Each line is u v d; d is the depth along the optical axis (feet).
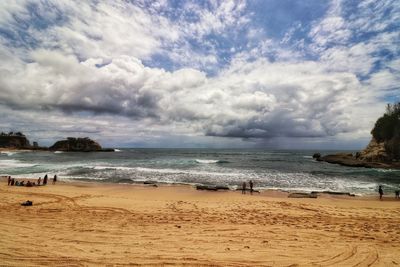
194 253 19.67
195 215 36.32
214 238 24.12
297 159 230.48
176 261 17.95
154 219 32.71
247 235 25.55
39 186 68.59
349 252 20.71
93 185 73.20
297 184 82.69
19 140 464.65
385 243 23.43
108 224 29.01
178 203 47.14
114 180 84.79
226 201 50.42
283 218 35.58
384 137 176.45
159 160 184.65
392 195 64.59
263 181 87.92
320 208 44.39
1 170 111.04
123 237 23.65
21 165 135.74
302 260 18.81
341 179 95.55
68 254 18.67
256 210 41.50
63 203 45.47
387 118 178.50
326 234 26.58
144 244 21.66
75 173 102.42
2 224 27.27
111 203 46.14
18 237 22.47
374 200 56.29
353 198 58.75
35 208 39.70
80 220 30.89
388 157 159.22
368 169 137.90
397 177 103.81
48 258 17.79
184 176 96.43
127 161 173.27
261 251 20.61
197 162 166.81
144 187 70.49
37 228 26.02
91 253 19.03
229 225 29.96
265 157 262.88
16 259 17.51
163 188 69.36
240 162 179.93
